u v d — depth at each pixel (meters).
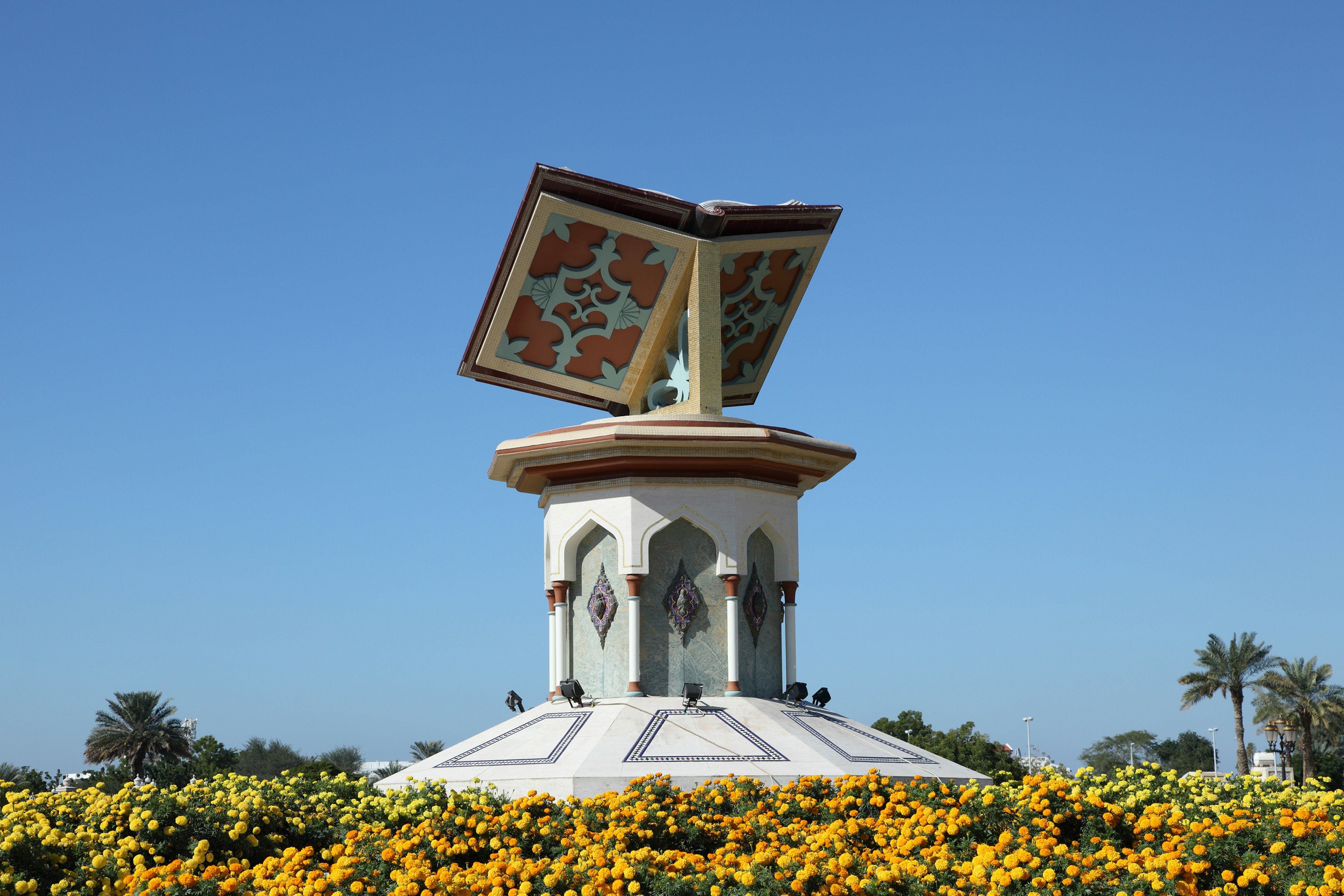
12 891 9.30
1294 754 62.44
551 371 17.73
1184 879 9.24
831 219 17.33
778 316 18.47
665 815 11.91
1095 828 10.95
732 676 16.06
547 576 17.23
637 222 16.28
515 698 16.84
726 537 16.22
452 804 12.51
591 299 16.97
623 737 14.41
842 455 16.97
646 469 16.20
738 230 16.84
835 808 12.12
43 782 32.03
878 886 9.43
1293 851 9.98
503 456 16.70
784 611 17.17
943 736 48.31
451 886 9.62
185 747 57.97
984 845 10.40
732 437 15.93
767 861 10.08
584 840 11.40
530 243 16.23
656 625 16.27
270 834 11.80
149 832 11.09
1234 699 56.47
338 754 71.88
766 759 14.04
